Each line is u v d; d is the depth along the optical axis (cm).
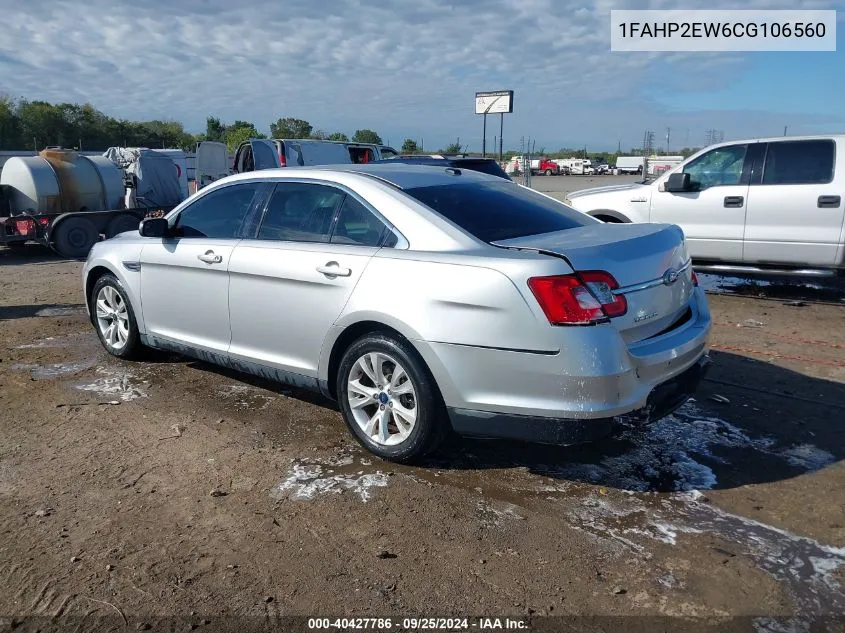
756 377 557
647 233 394
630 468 398
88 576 299
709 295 901
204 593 288
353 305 398
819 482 381
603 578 296
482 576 298
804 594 285
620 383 339
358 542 324
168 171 1617
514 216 422
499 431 359
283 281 437
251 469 397
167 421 468
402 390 390
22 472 394
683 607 278
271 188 473
